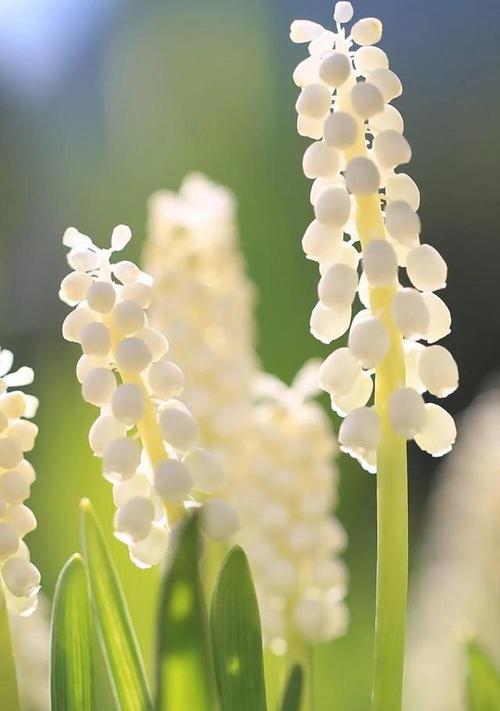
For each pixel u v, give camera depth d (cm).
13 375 36
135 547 36
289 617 42
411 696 65
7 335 126
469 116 145
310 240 35
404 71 147
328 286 35
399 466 36
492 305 140
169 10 117
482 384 137
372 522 90
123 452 35
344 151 35
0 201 132
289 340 91
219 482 35
